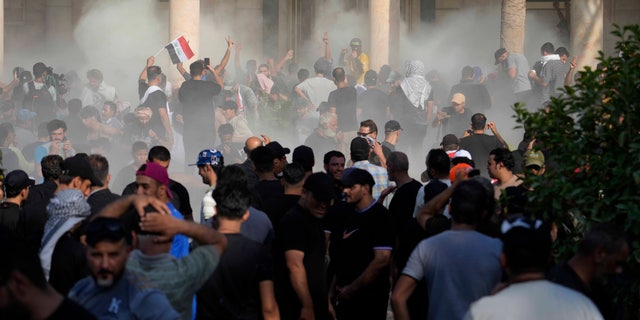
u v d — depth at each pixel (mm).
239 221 7656
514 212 8328
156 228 6461
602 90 7930
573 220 8500
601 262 6586
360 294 9547
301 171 10164
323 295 9102
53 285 8320
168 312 6129
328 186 8953
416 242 9391
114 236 6078
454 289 7277
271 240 9109
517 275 6094
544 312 5914
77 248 8258
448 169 10719
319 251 9070
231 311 7465
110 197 10047
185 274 6633
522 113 8211
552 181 7980
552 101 8070
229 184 7605
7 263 5031
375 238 9539
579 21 23078
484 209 7477
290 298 9078
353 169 9625
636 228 7555
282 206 10086
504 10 24219
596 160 7812
